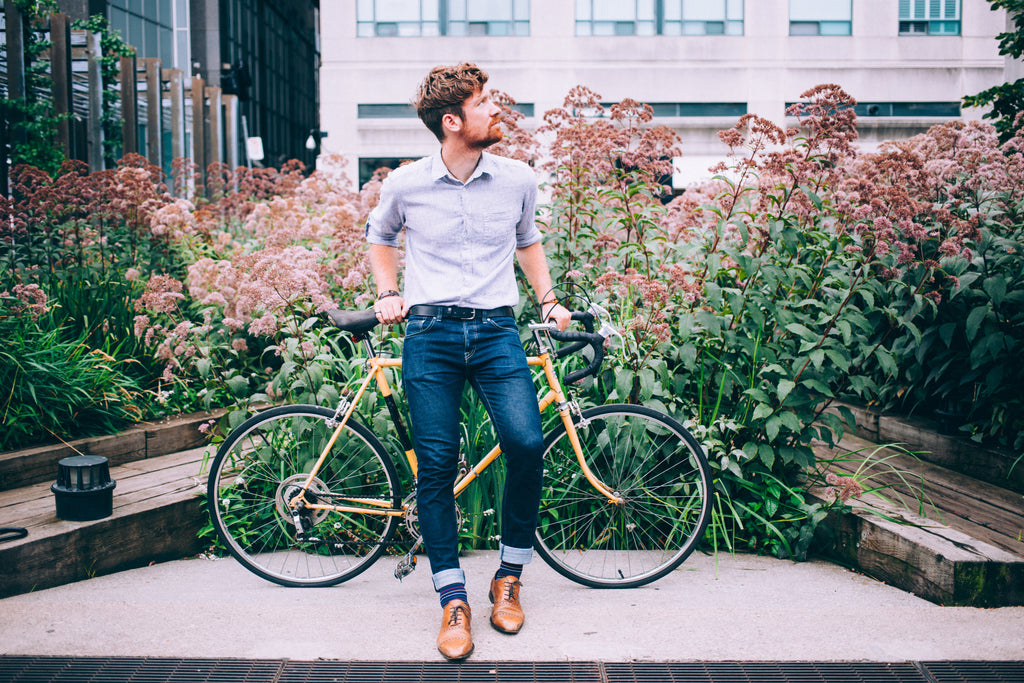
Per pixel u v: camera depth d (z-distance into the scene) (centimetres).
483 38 2041
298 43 3228
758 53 2027
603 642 219
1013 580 242
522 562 238
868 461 374
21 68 646
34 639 217
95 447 352
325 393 306
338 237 392
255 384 431
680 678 199
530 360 267
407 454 267
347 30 2050
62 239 504
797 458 310
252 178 784
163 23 1933
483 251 228
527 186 234
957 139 414
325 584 271
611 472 295
